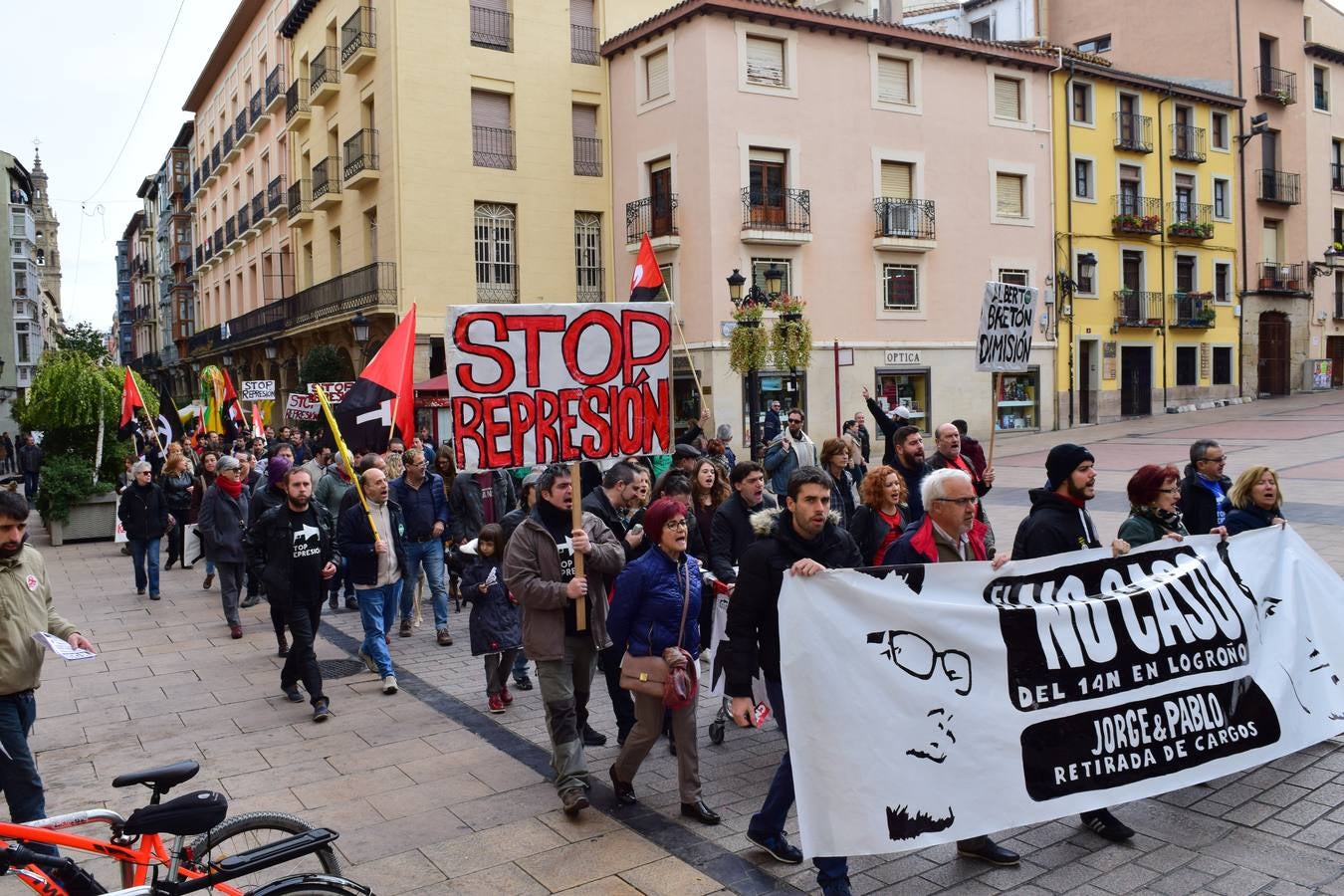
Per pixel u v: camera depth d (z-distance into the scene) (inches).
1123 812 187.0
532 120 1019.3
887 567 166.1
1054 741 172.1
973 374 1099.3
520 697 286.4
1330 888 154.8
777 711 173.6
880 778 157.2
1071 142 1175.0
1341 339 1536.7
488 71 994.7
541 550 203.0
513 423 211.8
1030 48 1138.0
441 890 166.9
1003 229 1121.4
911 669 163.5
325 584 279.1
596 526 219.1
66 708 282.7
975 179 1099.3
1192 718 186.7
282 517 270.4
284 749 243.3
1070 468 189.9
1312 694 204.2
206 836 139.2
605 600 212.4
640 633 193.6
